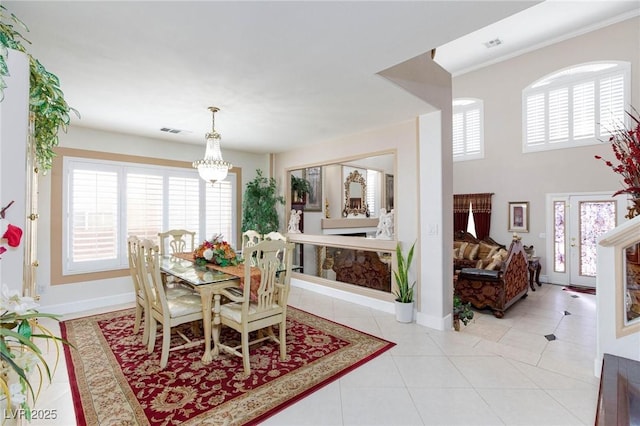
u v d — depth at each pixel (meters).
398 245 3.81
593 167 5.79
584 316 4.30
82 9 1.62
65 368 2.45
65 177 3.84
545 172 6.34
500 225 6.91
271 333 2.95
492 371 2.45
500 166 6.91
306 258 5.29
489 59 6.85
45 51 2.08
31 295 1.97
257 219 5.35
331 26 1.80
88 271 4.02
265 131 4.18
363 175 6.02
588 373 2.43
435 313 3.43
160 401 2.03
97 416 1.88
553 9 5.20
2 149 1.37
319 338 3.09
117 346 2.87
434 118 3.45
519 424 1.83
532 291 5.70
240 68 2.34
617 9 5.21
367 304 4.21
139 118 3.57
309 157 5.08
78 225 3.95
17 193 1.40
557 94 6.20
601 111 5.72
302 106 3.20
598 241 2.38
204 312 2.57
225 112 3.36
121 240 4.27
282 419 1.87
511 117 6.76
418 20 1.75
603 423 1.52
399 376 2.37
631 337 2.24
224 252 3.19
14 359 1.15
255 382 2.27
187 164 4.90
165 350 2.48
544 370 2.47
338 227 5.88
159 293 2.46
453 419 1.87
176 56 2.15
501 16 1.72
